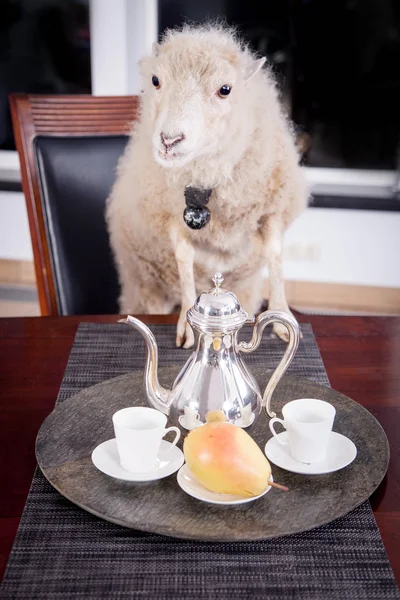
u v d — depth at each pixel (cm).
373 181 325
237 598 74
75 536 82
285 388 116
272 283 149
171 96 129
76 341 138
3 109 332
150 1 304
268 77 150
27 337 140
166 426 103
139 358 131
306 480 91
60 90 331
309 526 82
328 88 320
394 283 320
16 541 81
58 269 177
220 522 82
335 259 319
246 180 141
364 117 320
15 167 337
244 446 85
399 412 115
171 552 80
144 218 153
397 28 310
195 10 312
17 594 74
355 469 94
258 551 80
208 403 95
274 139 143
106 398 112
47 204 174
